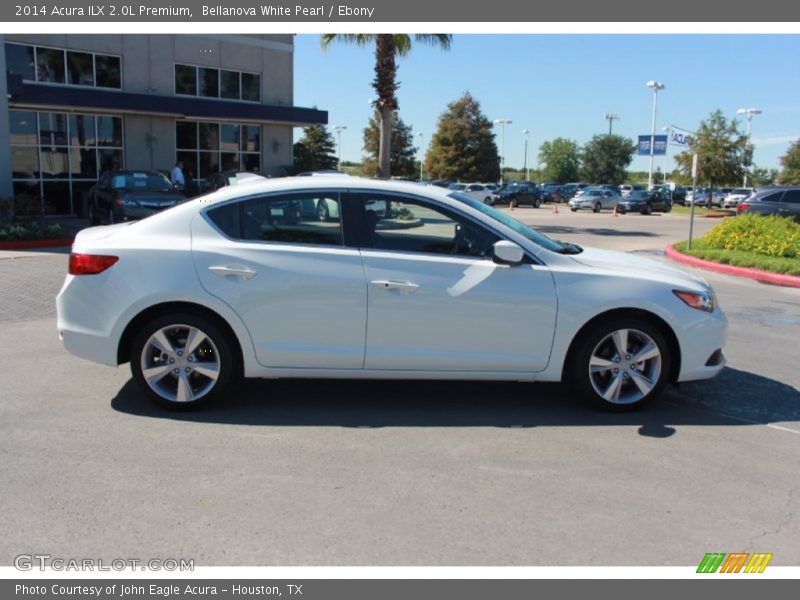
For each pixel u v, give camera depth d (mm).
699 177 45812
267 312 4887
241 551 3320
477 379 5094
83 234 5348
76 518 3570
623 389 5270
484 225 5066
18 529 3461
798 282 12250
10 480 3961
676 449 4613
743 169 46000
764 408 5469
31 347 6719
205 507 3709
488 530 3539
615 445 4656
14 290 9469
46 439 4543
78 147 22609
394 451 4480
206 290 4840
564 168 107938
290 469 4184
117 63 23328
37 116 21531
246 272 4859
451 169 73125
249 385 5734
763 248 15211
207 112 24266
